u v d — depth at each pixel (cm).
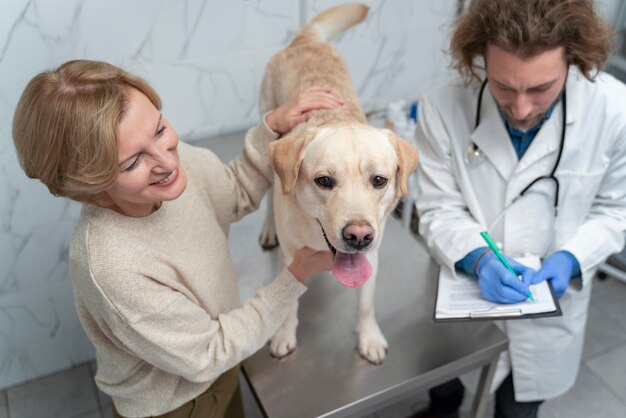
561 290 130
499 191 139
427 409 211
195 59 189
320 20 176
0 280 194
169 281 98
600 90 127
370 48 222
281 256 138
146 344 98
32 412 213
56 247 195
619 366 224
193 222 108
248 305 111
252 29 192
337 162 105
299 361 134
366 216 102
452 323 143
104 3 164
